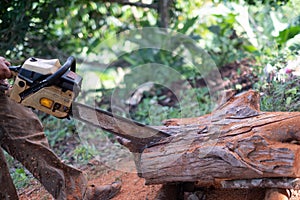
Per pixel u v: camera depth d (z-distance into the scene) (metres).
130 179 4.03
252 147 3.01
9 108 3.27
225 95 3.74
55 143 5.66
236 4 6.46
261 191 3.29
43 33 6.07
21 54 5.89
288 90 4.56
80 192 3.39
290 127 3.01
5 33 5.57
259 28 6.41
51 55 6.36
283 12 6.24
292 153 2.88
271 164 2.94
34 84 2.97
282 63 5.14
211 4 7.41
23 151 3.31
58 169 3.36
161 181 3.35
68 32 6.68
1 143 3.32
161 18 6.67
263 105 4.53
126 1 6.68
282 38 5.83
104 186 3.71
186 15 7.25
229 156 3.04
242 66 6.40
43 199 4.12
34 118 3.37
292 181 2.95
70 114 3.05
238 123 3.23
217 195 3.41
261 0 6.23
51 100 2.97
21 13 5.54
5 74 3.02
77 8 6.58
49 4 5.88
